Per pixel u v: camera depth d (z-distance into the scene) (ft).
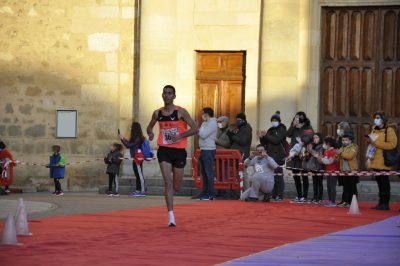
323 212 71.46
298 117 85.46
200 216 65.21
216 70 104.37
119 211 69.51
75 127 108.47
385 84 100.48
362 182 95.66
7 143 108.88
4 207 74.02
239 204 79.00
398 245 48.21
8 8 109.09
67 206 75.92
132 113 107.65
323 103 101.45
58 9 108.58
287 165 86.12
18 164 108.37
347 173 78.23
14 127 109.19
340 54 101.30
